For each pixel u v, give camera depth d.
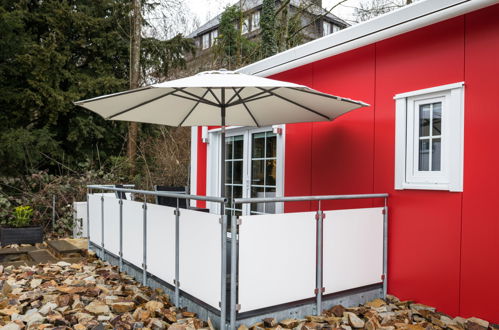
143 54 12.20
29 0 9.97
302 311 3.05
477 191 3.02
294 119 4.09
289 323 2.84
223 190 3.93
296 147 4.84
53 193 7.52
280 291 2.90
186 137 12.22
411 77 3.52
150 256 3.72
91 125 10.49
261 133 5.52
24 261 4.98
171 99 3.81
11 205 7.75
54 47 9.55
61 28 10.36
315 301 3.12
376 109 3.84
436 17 3.20
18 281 3.90
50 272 4.25
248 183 5.75
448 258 3.20
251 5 14.60
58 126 10.73
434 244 3.31
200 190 6.71
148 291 3.63
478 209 3.01
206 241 2.89
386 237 3.62
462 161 3.12
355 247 3.39
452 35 3.21
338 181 4.25
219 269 2.75
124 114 3.92
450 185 3.17
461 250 3.12
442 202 3.25
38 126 10.30
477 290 3.01
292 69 4.88
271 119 4.27
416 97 3.49
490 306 2.93
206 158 6.57
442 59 3.28
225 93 3.84
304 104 3.61
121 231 4.37
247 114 4.30
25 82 9.73
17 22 8.86
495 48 2.94
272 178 5.29
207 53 14.27
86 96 10.50
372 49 3.88
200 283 2.96
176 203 3.52
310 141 4.63
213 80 2.83
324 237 3.17
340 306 3.19
